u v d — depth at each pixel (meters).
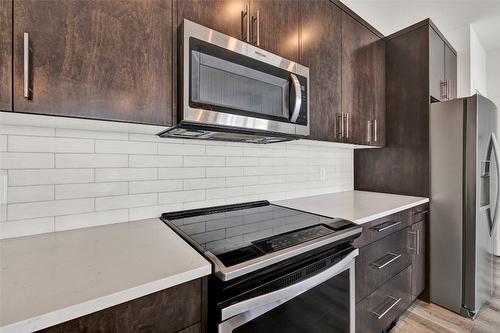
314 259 0.97
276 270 0.83
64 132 1.02
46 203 0.99
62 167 1.02
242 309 0.74
